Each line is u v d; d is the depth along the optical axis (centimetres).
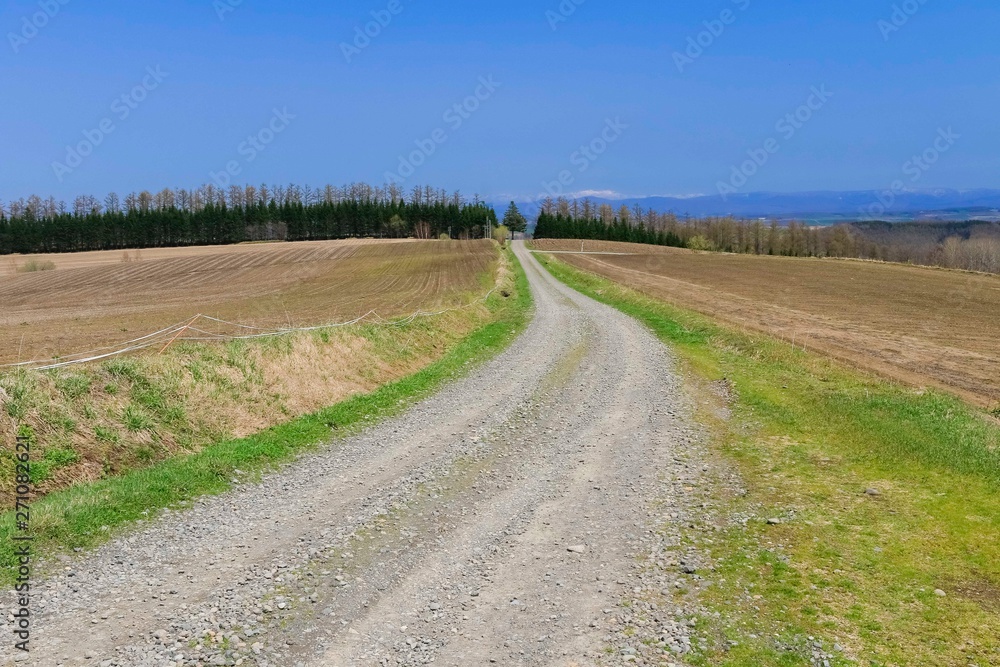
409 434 1301
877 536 797
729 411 1439
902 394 1455
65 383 1077
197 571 732
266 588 697
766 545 788
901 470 1018
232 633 611
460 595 689
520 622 636
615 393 1642
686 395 1603
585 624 631
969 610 633
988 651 570
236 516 891
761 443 1198
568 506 940
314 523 871
